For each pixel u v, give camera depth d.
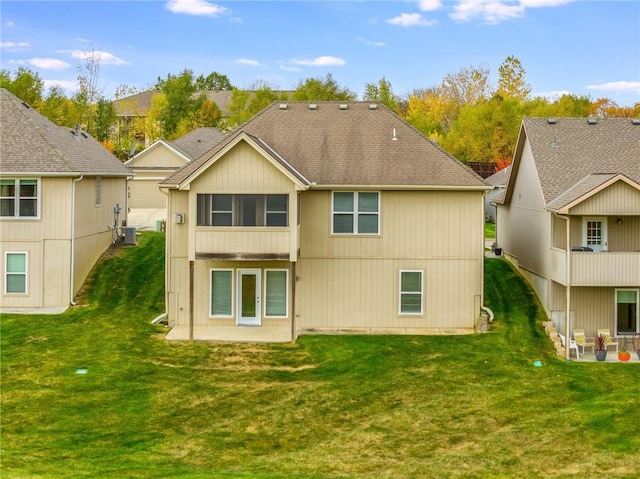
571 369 20.62
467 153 62.00
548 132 27.67
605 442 14.95
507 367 20.44
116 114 72.25
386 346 22.25
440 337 23.34
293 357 21.28
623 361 21.67
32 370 19.61
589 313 24.30
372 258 24.48
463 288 24.48
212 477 12.24
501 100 68.62
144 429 15.76
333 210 24.44
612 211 22.30
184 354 21.38
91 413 16.64
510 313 25.44
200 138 53.03
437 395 18.11
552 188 25.03
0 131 27.34
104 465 13.26
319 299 24.56
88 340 22.39
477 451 14.59
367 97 75.50
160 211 45.88
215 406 17.28
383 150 25.61
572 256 22.58
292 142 26.05
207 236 22.67
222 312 24.72
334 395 18.06
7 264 26.22
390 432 15.71
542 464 13.81
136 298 27.00
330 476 13.16
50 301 26.23
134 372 19.64
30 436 15.12
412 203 24.41
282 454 14.45
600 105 71.50
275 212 23.56
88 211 28.80
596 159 26.17
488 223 51.28
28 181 26.16
